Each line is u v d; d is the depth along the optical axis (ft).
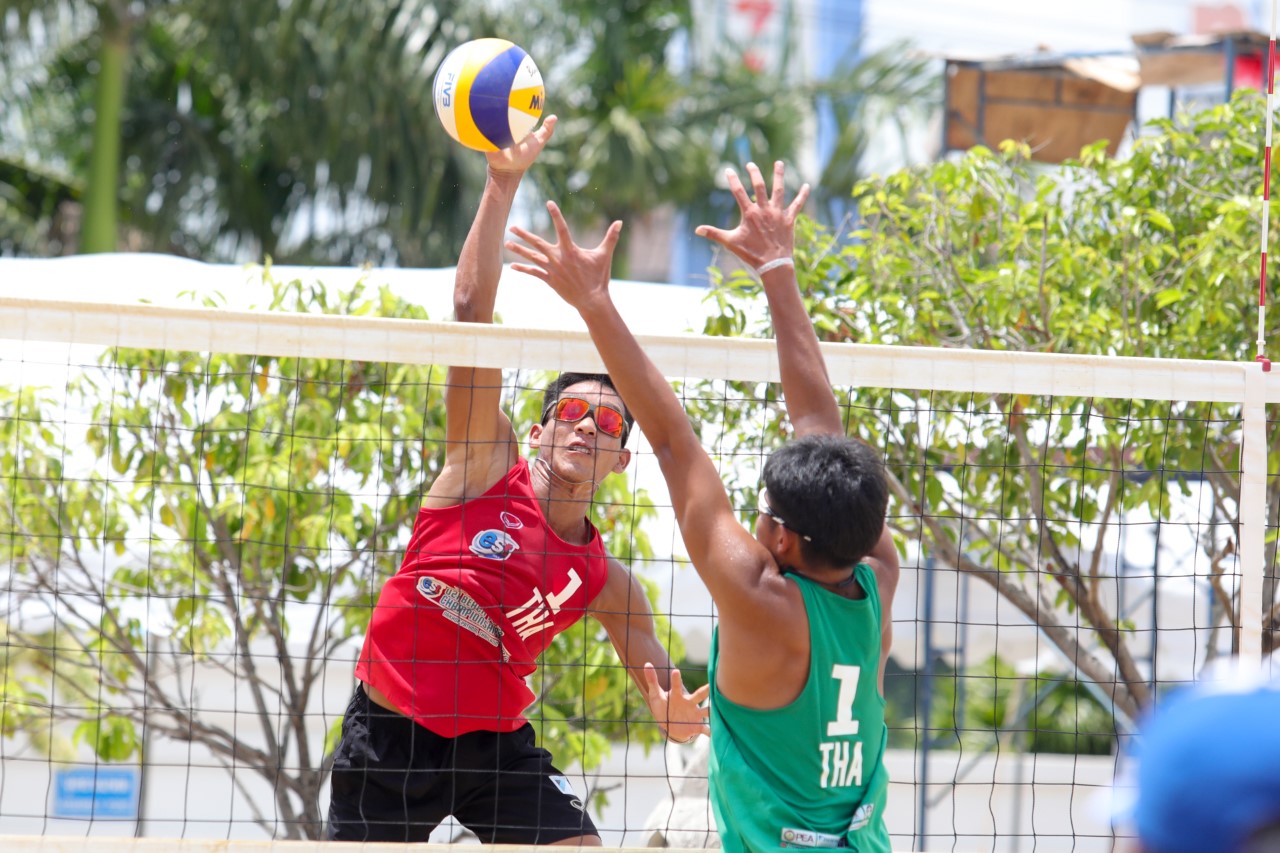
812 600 24.16
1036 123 89.76
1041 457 52.70
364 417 53.67
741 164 172.86
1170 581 67.67
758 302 53.42
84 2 148.36
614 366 25.72
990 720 110.22
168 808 70.69
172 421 52.65
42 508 51.06
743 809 24.20
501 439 34.99
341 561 53.93
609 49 167.94
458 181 157.99
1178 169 55.36
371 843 31.30
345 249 159.43
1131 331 52.11
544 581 34.12
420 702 33.65
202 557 52.75
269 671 65.92
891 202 56.24
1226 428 50.80
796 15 180.04
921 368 34.12
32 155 164.04
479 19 156.25
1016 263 52.44
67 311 31.55
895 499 53.06
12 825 67.51
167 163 160.86
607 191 160.45
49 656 56.80
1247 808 9.46
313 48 152.05
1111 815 11.78
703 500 24.97
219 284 59.00
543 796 34.65
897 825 90.74
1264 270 35.91
